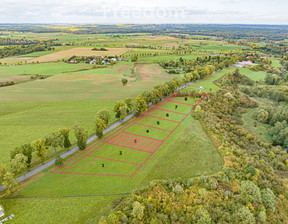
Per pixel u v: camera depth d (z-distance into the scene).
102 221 42.53
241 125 101.88
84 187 53.28
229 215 46.22
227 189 53.16
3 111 97.56
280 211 50.06
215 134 80.31
